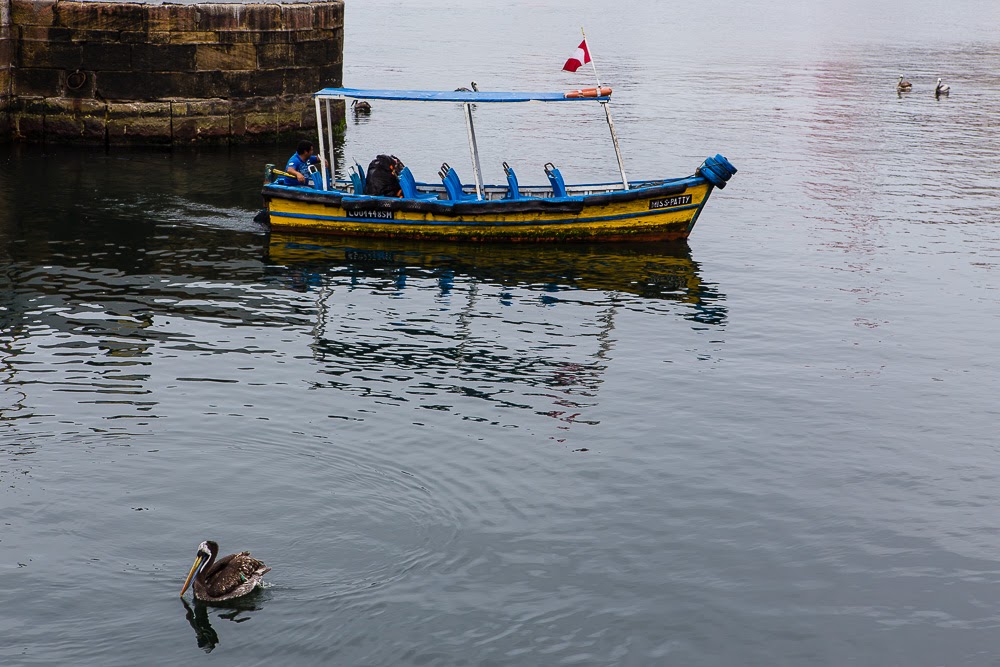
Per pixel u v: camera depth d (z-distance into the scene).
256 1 36.12
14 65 34.53
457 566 11.39
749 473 13.80
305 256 23.52
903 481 13.73
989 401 16.36
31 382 15.71
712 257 24.28
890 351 18.48
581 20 102.38
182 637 10.13
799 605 11.02
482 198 25.56
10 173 30.70
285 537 11.79
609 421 15.23
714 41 82.44
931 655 10.32
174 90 34.72
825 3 139.88
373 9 110.38
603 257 24.09
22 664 9.67
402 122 42.75
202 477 13.02
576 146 38.25
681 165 34.97
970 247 25.38
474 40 77.75
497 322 19.47
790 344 18.73
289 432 14.39
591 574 11.38
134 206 27.42
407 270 22.69
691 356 18.02
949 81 58.28
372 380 16.44
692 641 10.39
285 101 36.66
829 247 25.28
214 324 18.78
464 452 14.02
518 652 10.10
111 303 19.70
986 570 11.74
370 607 10.64
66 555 11.30
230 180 30.88
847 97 51.75
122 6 33.81
